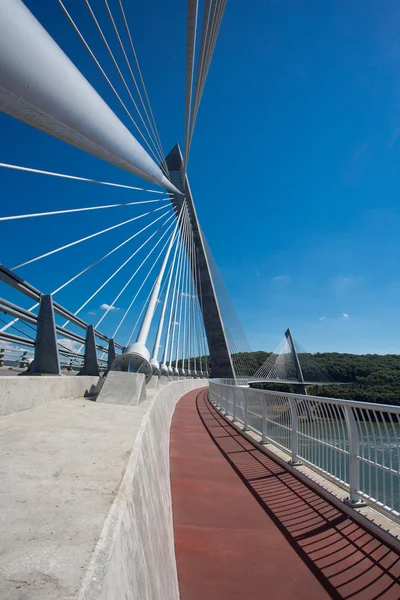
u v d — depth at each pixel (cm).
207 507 428
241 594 268
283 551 327
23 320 568
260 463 618
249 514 408
